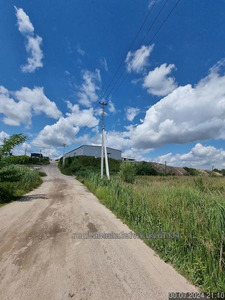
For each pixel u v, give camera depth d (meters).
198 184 11.38
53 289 2.26
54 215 5.82
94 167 39.28
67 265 2.84
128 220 5.23
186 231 3.42
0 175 7.77
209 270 2.56
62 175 31.45
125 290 2.30
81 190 12.89
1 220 5.09
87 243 3.71
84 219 5.48
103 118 18.61
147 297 2.19
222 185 10.23
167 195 5.68
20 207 6.71
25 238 3.88
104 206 7.59
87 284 2.39
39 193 10.40
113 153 57.56
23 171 13.43
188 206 4.53
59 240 3.82
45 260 2.97
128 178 17.36
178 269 2.81
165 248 3.30
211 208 3.69
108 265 2.89
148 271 2.76
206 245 2.82
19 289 2.24
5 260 2.94
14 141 8.18
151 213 4.83
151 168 43.12
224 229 2.82
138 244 3.73
